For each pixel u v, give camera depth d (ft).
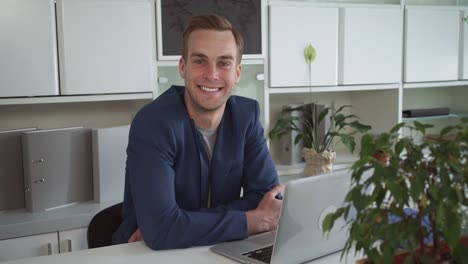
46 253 7.03
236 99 5.65
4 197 7.28
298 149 10.19
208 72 4.97
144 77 8.07
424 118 10.71
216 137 5.32
